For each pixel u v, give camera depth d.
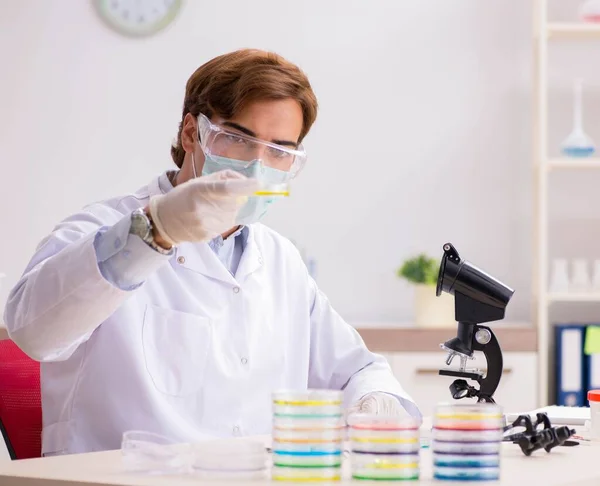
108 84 4.09
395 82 4.12
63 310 1.45
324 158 4.11
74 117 4.08
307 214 4.11
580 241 4.13
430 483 1.17
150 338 1.82
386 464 1.17
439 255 4.11
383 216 4.11
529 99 4.10
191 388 1.83
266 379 1.93
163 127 4.09
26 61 4.07
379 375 2.01
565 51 4.14
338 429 1.19
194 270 1.89
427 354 3.65
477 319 1.71
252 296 1.95
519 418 1.46
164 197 1.40
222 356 1.87
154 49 4.09
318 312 2.16
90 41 4.08
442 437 1.19
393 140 4.11
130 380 1.79
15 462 1.34
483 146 4.11
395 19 4.12
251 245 2.01
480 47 4.11
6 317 1.58
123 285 1.44
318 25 4.11
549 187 4.13
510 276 4.11
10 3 4.07
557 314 4.10
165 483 1.16
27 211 4.07
